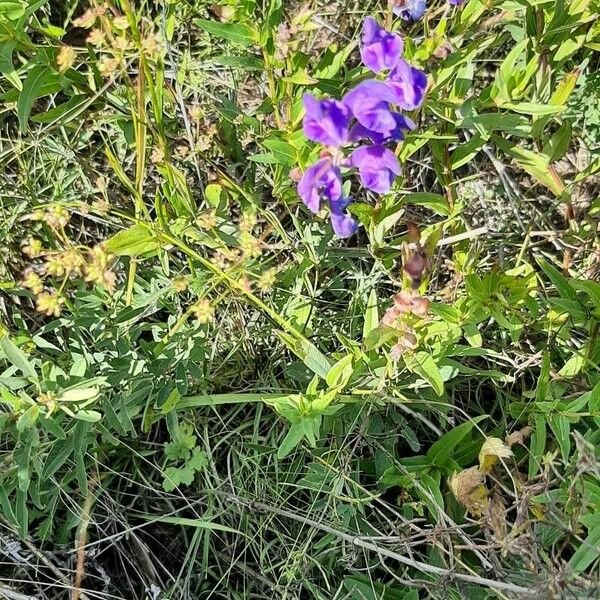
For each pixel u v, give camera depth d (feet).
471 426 1.24
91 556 1.36
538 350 1.38
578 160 1.55
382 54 0.94
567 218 1.43
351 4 1.53
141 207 1.16
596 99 1.48
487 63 1.56
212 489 1.38
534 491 1.16
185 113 1.29
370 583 1.27
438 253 1.47
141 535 1.44
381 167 0.98
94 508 1.41
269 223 1.52
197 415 1.44
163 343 1.23
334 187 1.00
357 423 1.35
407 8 1.08
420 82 0.95
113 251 1.10
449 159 1.21
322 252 1.42
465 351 1.21
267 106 1.25
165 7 1.22
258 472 1.38
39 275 1.55
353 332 1.42
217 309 1.48
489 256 1.50
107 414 1.22
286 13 1.52
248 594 1.38
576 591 1.07
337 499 1.33
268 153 1.28
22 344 1.32
